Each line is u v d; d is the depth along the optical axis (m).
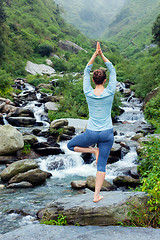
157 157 5.55
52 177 7.23
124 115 18.28
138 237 2.05
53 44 53.78
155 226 2.75
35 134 11.80
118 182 6.46
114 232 2.19
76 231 2.27
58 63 43.59
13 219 4.35
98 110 2.48
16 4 63.25
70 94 18.62
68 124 13.50
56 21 66.56
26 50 42.72
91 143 2.55
